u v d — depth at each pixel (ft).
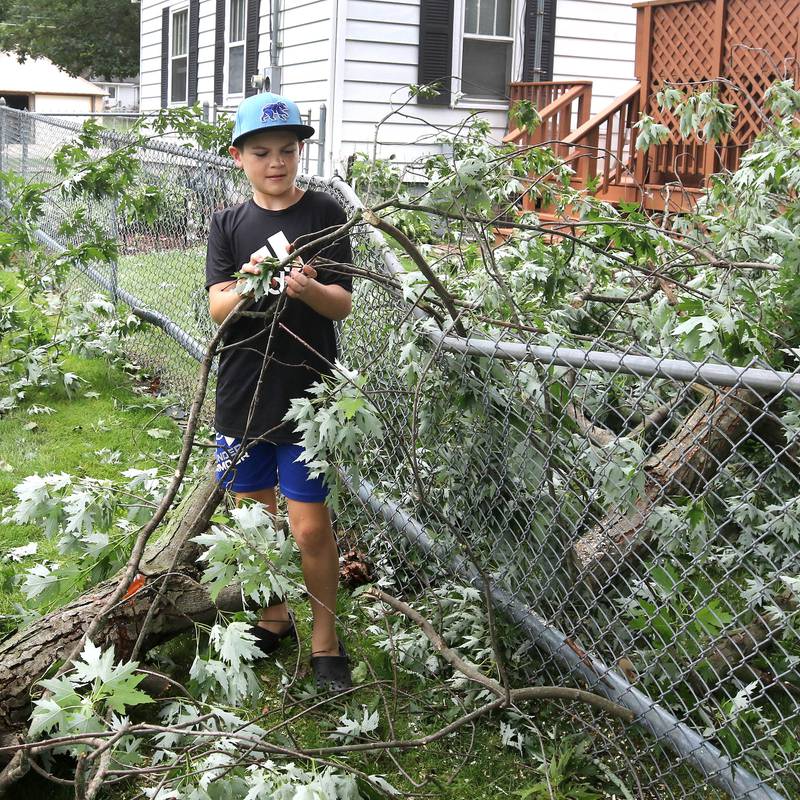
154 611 9.45
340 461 9.64
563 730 9.63
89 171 19.74
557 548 9.92
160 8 58.18
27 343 21.03
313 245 9.59
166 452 17.11
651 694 9.69
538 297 12.98
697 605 10.77
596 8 39.52
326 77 35.99
